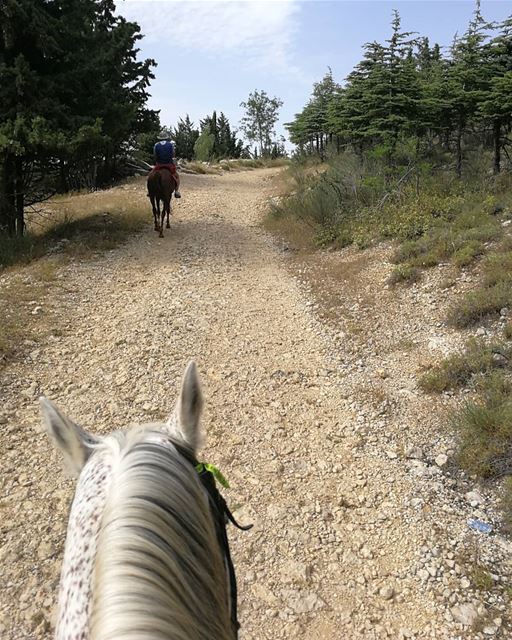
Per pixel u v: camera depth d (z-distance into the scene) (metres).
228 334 8.40
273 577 4.13
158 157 14.70
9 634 3.69
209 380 7.00
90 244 13.20
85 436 2.03
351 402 6.45
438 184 13.51
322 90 35.53
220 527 1.95
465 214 11.05
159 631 1.19
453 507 4.68
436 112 15.76
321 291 10.03
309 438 5.83
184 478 1.67
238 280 11.11
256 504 4.87
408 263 9.85
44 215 17.09
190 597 1.37
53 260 11.88
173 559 1.39
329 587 4.04
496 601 3.78
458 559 4.14
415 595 3.91
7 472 5.28
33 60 14.31
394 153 15.62
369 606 3.87
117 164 27.42
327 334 8.30
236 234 15.26
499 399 5.68
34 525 4.62
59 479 5.19
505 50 14.94
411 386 6.63
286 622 3.78
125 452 1.74
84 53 14.84
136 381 6.95
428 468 5.21
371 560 4.25
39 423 6.07
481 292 7.90
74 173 23.80
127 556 1.32
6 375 7.01
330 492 5.02
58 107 13.48
